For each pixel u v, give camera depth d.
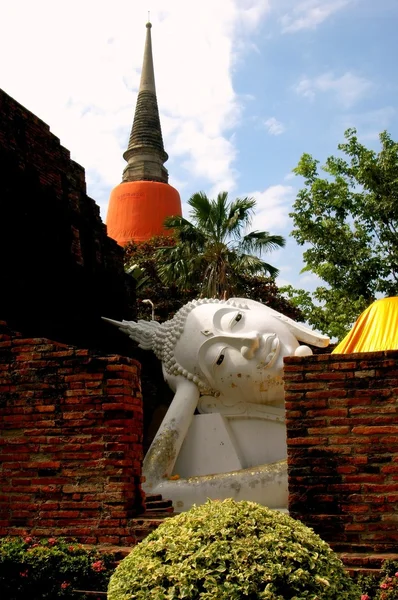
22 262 11.23
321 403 6.48
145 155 39.34
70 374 7.54
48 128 12.70
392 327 9.98
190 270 21.33
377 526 6.10
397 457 6.19
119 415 7.29
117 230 35.69
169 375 13.26
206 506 5.04
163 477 11.70
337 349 10.20
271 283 25.22
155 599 4.32
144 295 24.56
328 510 6.25
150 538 4.86
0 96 11.32
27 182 11.79
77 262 12.99
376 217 19.50
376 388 6.39
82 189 13.84
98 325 13.66
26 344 7.79
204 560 4.44
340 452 6.34
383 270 19.25
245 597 4.25
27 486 7.38
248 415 12.55
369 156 19.70
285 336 12.71
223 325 12.78
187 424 12.48
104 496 7.11
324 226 19.75
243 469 11.49
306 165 20.47
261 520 4.76
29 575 6.11
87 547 6.86
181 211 37.81
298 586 4.36
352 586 4.69
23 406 7.62
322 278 19.67
